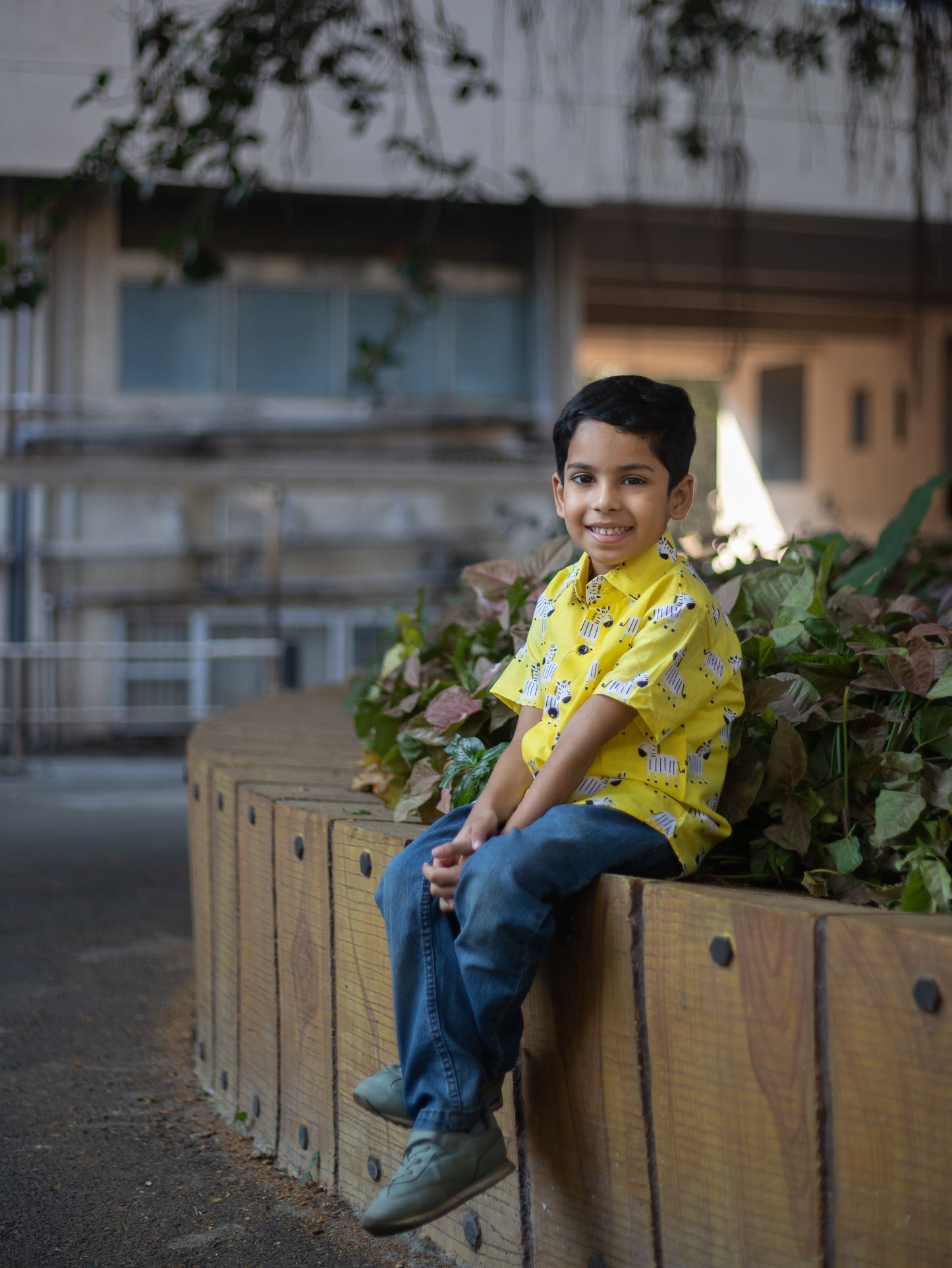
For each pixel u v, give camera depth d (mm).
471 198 13203
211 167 5406
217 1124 2693
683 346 21156
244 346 13836
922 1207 1224
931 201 13500
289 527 13922
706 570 3000
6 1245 2061
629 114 7555
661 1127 1529
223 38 5262
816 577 2494
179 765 11602
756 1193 1399
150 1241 2070
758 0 6617
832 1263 1316
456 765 2154
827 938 1325
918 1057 1229
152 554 13477
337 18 5402
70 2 12188
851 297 18266
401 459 13945
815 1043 1335
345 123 12664
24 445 12938
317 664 14047
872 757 1958
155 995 3799
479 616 3137
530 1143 1762
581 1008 1650
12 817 7746
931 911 1661
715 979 1453
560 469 1846
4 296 5387
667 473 1771
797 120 13297
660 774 1692
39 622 13070
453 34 5988
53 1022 3506
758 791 1956
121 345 13484
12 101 12172
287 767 3145
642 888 1558
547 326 14297
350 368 14133
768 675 2186
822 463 21750
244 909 2670
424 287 8023
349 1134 2166
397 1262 1965
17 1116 2744
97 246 13273
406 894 1675
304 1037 2334
